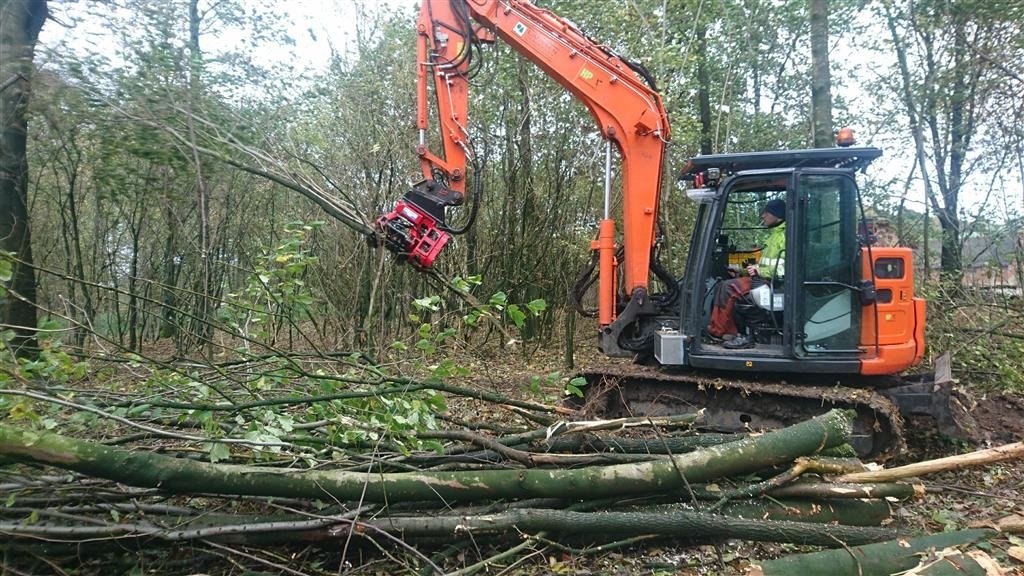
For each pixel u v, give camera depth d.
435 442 3.57
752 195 5.29
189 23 4.81
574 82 5.45
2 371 2.81
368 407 3.49
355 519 2.83
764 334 5.00
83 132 4.72
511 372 7.92
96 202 8.22
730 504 3.40
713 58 12.10
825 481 3.48
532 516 3.04
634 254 5.49
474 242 9.31
